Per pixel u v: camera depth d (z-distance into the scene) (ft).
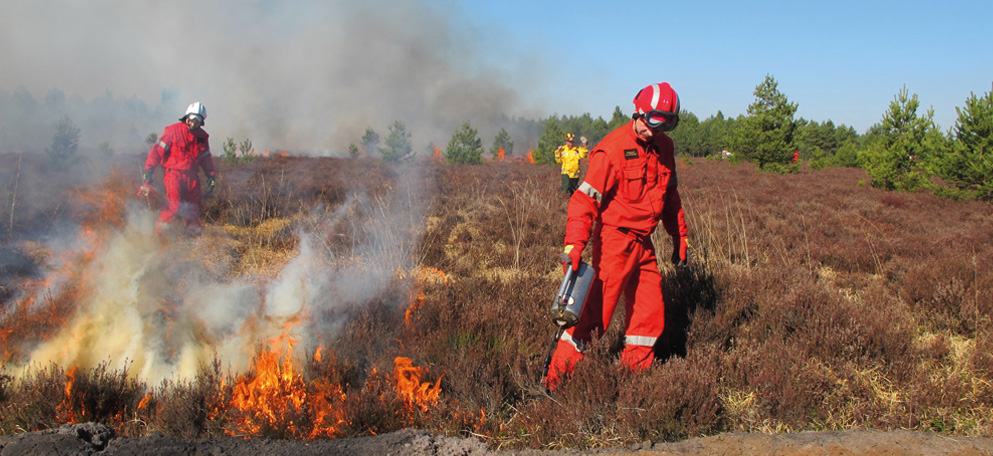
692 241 24.18
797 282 16.72
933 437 9.40
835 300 14.75
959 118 49.55
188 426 9.78
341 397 10.55
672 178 11.66
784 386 10.68
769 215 36.45
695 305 14.44
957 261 19.84
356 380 11.57
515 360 11.71
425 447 9.06
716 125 187.62
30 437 8.72
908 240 28.30
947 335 14.96
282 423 9.59
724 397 11.07
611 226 10.64
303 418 9.73
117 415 10.18
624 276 10.78
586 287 10.41
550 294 16.12
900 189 56.95
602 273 10.80
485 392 10.94
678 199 11.89
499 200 39.06
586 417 9.99
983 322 14.93
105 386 10.32
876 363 12.39
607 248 10.72
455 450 9.08
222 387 10.64
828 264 24.29
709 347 12.34
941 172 50.42
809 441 9.26
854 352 12.44
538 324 13.97
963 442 9.25
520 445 9.81
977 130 48.42
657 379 10.32
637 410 9.89
